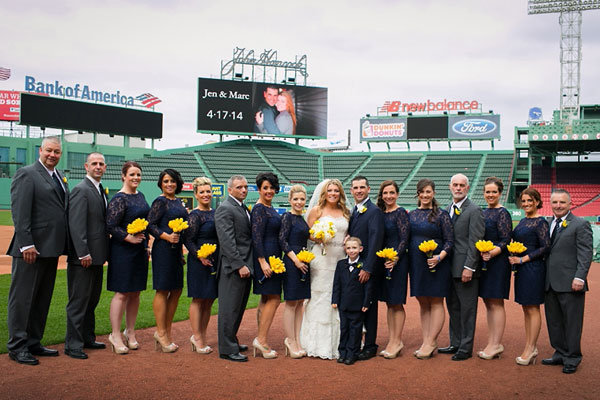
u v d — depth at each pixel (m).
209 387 4.66
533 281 5.55
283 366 5.42
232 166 52.31
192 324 5.91
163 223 5.96
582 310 5.39
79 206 5.56
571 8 46.03
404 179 52.41
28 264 5.39
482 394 4.56
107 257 5.84
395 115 54.56
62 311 8.08
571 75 46.72
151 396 4.39
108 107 48.62
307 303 6.05
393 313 5.89
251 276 5.86
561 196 5.54
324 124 51.56
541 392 4.63
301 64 53.75
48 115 45.47
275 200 46.56
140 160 50.97
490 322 5.84
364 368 5.37
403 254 5.81
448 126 52.31
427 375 5.12
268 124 50.06
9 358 5.48
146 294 10.04
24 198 5.32
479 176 51.09
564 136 45.75
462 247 5.77
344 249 5.96
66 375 4.95
